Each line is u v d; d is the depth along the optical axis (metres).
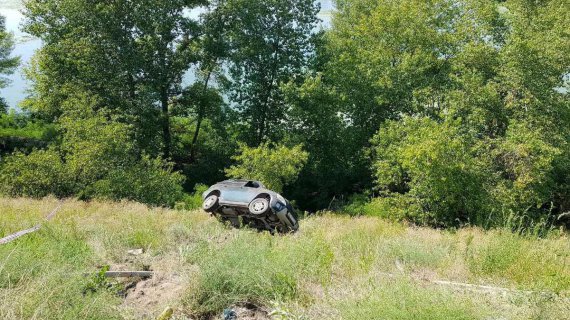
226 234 9.31
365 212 27.42
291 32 35.84
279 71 36.53
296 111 32.78
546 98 26.67
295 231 10.80
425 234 13.62
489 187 24.80
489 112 28.08
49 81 33.84
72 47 32.34
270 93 37.12
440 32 34.44
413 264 7.57
